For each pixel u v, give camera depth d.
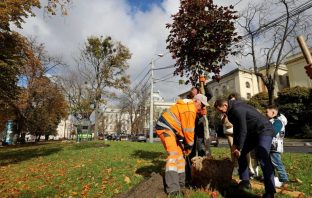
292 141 27.08
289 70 39.78
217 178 4.62
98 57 34.84
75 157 11.79
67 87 39.97
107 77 35.22
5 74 14.75
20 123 35.53
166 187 4.26
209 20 6.92
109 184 5.83
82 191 5.61
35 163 11.32
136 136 47.31
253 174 5.91
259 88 44.31
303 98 32.50
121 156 10.42
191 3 7.01
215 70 7.35
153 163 7.80
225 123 6.06
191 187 4.54
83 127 38.59
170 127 4.57
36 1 13.78
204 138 5.96
